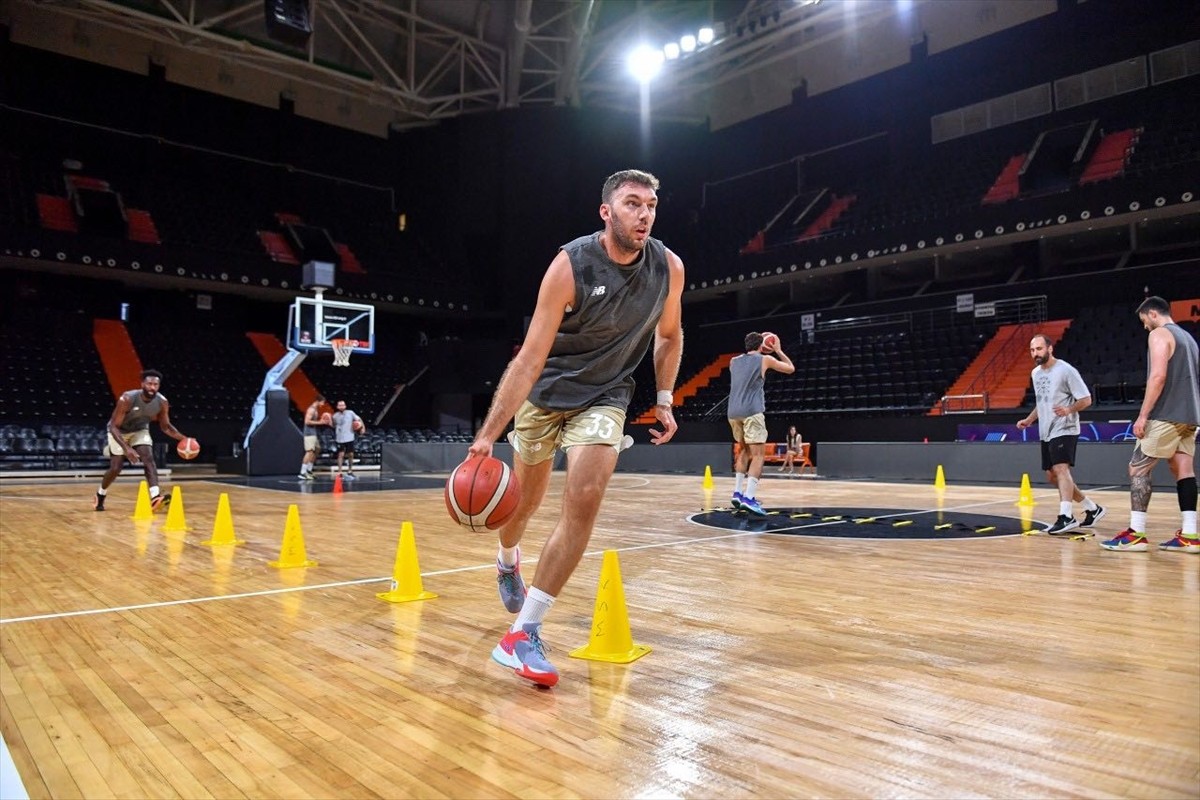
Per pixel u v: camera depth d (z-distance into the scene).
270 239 22.88
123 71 21.91
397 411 23.41
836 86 24.34
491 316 24.33
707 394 20.64
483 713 2.13
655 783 1.68
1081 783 1.65
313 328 15.50
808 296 23.72
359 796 1.64
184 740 1.96
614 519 7.05
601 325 2.48
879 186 22.67
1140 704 2.14
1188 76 18.67
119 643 2.90
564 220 24.08
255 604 3.56
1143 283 16.14
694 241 25.23
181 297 22.72
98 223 19.39
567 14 20.83
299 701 2.25
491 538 5.88
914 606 3.42
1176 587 3.78
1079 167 18.42
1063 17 20.34
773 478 13.92
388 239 25.48
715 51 23.06
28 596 3.76
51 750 1.90
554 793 1.64
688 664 2.58
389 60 24.08
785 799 1.59
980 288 18.22
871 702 2.18
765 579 4.09
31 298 20.38
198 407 19.97
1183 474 4.89
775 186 25.50
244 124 24.02
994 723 2.01
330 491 11.23
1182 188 15.34
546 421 2.66
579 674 2.48
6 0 19.58
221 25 21.16
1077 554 4.84
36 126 20.78
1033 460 11.60
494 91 24.03
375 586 3.99
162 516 7.57
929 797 1.59
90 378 18.92
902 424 15.65
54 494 10.85
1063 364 5.66
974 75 21.81
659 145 26.19
